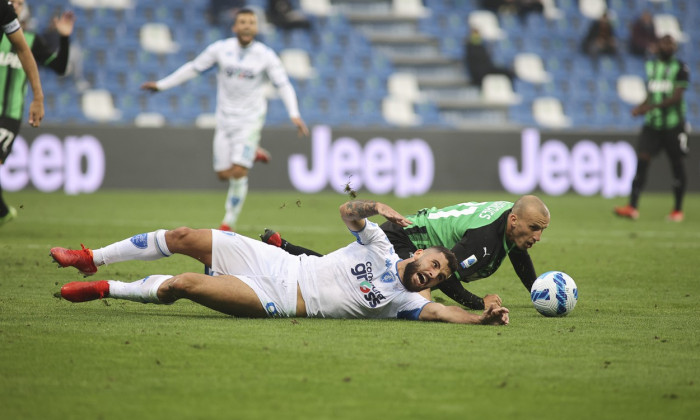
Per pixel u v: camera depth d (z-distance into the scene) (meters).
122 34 87.00
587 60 97.19
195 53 87.62
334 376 14.39
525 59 95.88
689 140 79.94
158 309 20.77
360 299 19.27
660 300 24.59
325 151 71.94
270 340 16.95
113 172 68.56
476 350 16.52
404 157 73.25
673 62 52.47
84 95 80.06
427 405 12.85
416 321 19.31
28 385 13.59
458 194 73.88
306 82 88.12
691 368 15.44
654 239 42.78
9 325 18.19
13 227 41.94
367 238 18.95
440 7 99.19
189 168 70.31
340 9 97.81
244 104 41.34
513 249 21.56
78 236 38.41
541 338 17.88
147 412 12.33
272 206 59.34
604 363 15.70
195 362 15.16
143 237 19.50
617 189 77.56
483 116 90.31
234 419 12.05
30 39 32.31
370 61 91.56
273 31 91.00
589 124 93.12
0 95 31.61
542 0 101.44
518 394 13.52
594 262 33.56
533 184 76.19
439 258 18.88
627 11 103.62
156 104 82.50
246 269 19.33
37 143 66.00
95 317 19.34
